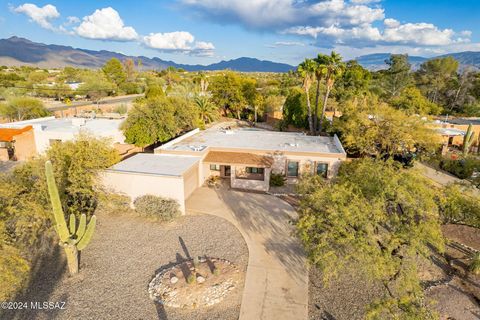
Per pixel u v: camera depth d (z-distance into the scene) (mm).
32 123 35250
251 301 12414
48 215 14586
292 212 20406
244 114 63219
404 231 10656
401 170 13461
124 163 22203
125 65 119500
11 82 77375
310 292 13109
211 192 23703
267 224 18797
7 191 13617
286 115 46531
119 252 15734
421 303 11398
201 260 15000
